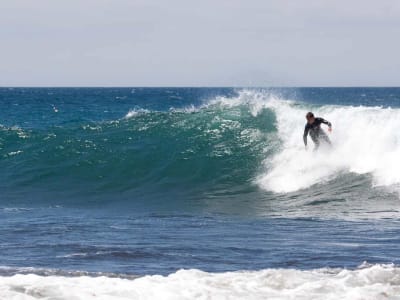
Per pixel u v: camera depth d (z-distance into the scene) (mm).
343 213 53719
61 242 41906
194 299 26594
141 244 41188
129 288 27797
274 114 76438
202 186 68438
